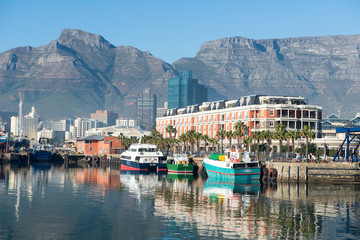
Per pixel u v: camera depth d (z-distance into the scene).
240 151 127.88
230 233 63.72
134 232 63.59
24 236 60.69
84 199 91.06
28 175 150.00
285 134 144.25
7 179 132.25
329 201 91.69
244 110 186.12
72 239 59.78
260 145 170.50
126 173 161.62
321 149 169.75
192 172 158.38
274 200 91.81
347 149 131.75
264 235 63.22
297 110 180.88
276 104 179.75
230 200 91.19
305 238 62.38
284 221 71.88
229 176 124.94
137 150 170.38
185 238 60.97
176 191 104.62
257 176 124.50
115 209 79.94
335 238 62.69
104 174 157.50
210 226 67.50
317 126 184.75
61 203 85.62
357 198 96.31
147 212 77.44
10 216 72.44
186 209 80.56
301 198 95.06
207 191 104.81
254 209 81.44
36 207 80.81
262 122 180.50
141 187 112.81
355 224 70.75
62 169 190.88
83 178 139.25
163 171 167.62
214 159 140.75
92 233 62.81
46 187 111.44
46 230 63.97
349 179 124.94
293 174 124.50
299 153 161.75
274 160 135.50
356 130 129.62
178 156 162.75
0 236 60.47
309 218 74.44
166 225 67.75
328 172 124.69
